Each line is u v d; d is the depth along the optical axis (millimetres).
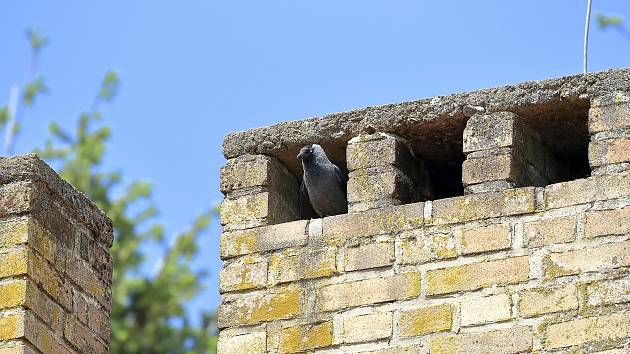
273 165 15016
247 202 14836
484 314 13625
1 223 13727
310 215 15500
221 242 14703
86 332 14133
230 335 14312
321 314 14109
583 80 14156
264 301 14328
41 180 13891
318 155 14773
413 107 14609
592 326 13297
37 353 13516
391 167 14500
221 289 14484
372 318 13938
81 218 14320
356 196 14477
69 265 14078
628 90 14016
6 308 13492
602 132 13945
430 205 14148
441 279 13859
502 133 14211
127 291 27359
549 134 14641
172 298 27656
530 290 13570
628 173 13719
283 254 14445
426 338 13719
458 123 14531
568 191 13805
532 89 14289
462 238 13938
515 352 13430
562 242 13648
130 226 28312
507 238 13812
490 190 14055
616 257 13453
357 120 14773
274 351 14148
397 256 14070
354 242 14242
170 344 27219
